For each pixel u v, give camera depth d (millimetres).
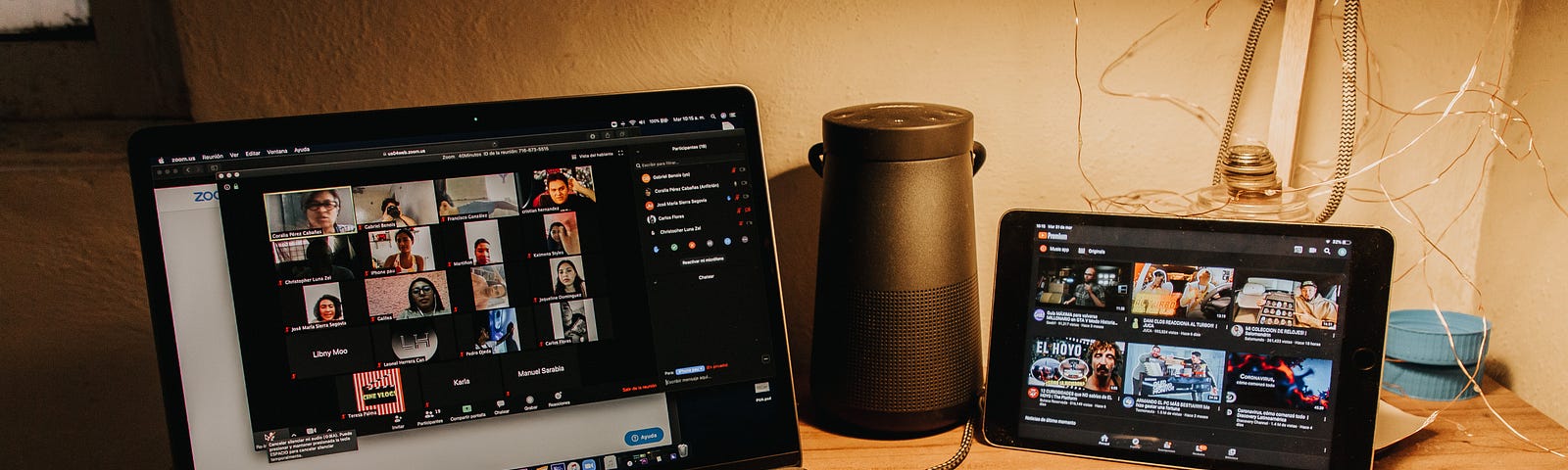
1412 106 808
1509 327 803
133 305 812
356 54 737
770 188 814
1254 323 681
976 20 766
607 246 675
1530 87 760
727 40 764
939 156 663
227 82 733
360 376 656
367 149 644
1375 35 785
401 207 650
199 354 638
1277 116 784
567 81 765
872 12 761
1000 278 713
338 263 646
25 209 764
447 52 745
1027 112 798
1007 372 718
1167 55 787
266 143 633
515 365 671
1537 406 770
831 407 746
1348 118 731
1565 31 710
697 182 684
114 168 766
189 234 630
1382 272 660
